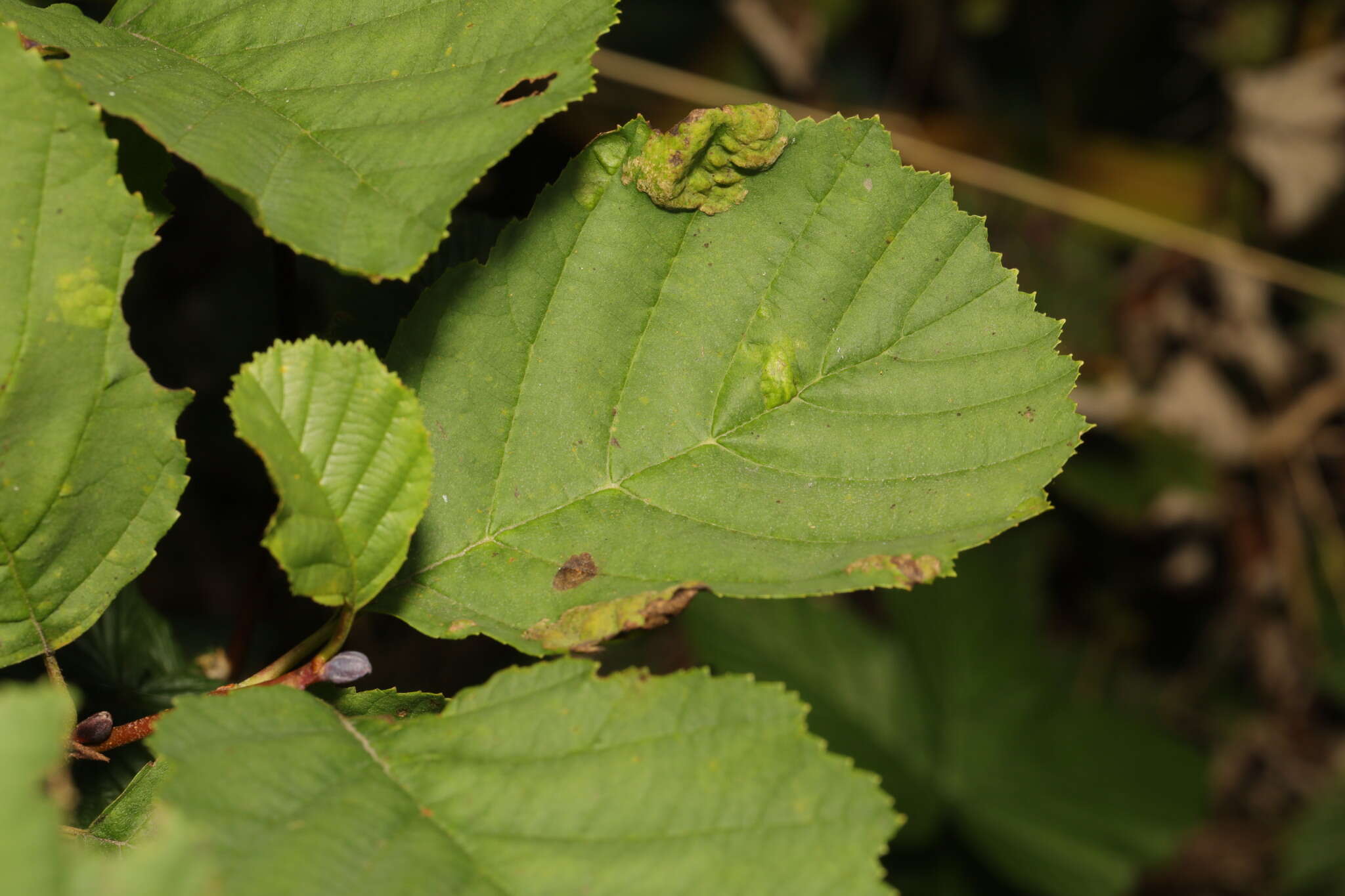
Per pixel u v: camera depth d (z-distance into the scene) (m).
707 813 0.46
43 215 0.47
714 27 0.92
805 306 0.49
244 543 0.85
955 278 0.49
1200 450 1.00
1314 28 1.00
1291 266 0.99
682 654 0.89
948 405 0.49
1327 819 0.98
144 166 0.48
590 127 0.81
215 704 0.46
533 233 0.49
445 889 0.46
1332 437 1.02
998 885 0.85
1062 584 1.10
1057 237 1.03
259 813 0.46
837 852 0.46
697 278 0.49
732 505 0.49
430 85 0.48
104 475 0.47
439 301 0.49
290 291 0.52
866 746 0.87
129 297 0.82
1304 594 1.05
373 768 0.46
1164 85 1.02
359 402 0.47
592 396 0.49
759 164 0.49
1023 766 0.88
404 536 0.47
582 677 0.47
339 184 0.47
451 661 0.64
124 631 0.52
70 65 0.47
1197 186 1.01
